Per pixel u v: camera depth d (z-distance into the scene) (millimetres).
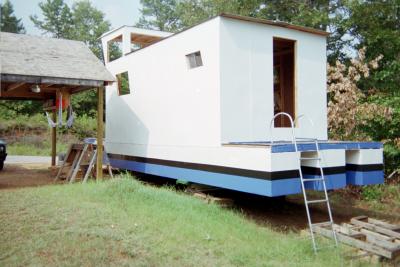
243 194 8188
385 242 5203
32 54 9117
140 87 9430
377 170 6727
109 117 11039
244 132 7000
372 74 12469
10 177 10320
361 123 9859
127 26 10547
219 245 4906
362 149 6566
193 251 4633
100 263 4137
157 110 8719
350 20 12461
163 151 8492
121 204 6207
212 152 6969
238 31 6984
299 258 4836
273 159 5730
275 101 9977
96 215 5504
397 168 10578
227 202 7449
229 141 6824
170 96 8219
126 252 4414
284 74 9609
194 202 6816
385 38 12266
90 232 4828
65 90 10555
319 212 8078
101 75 8797
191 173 7578
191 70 7527
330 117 9672
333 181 6246
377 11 12422
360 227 6012
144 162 9266
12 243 4508
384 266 4820
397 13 12891
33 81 7930
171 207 6285
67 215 5457
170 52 8195
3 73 7609
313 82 7941
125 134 10156
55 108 11906
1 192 7062
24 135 22812
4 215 5418
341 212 8180
